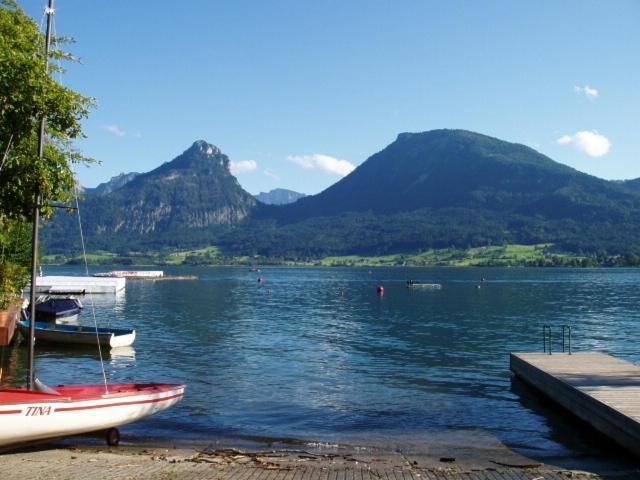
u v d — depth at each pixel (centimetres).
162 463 1816
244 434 2319
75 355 4272
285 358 4228
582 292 12769
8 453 1909
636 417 1977
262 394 3052
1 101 1984
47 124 2445
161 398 2256
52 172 2245
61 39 2728
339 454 2058
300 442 2217
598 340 5269
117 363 3966
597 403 2228
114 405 2077
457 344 5006
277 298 11169
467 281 18850
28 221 2481
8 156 2183
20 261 5772
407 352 4556
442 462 1966
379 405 2828
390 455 2052
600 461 1980
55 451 1964
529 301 10231
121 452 1997
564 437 2298
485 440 2255
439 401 2916
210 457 1947
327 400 2928
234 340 5200
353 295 12188
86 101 2233
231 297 11381
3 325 3994
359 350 4647
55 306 6712
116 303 9688
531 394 3058
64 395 2047
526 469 1861
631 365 3044
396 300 10669
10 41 2311
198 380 3412
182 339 5238
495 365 3969
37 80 2028
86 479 1605
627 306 9056
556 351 4616
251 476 1689
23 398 1878
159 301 10181
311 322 6850
